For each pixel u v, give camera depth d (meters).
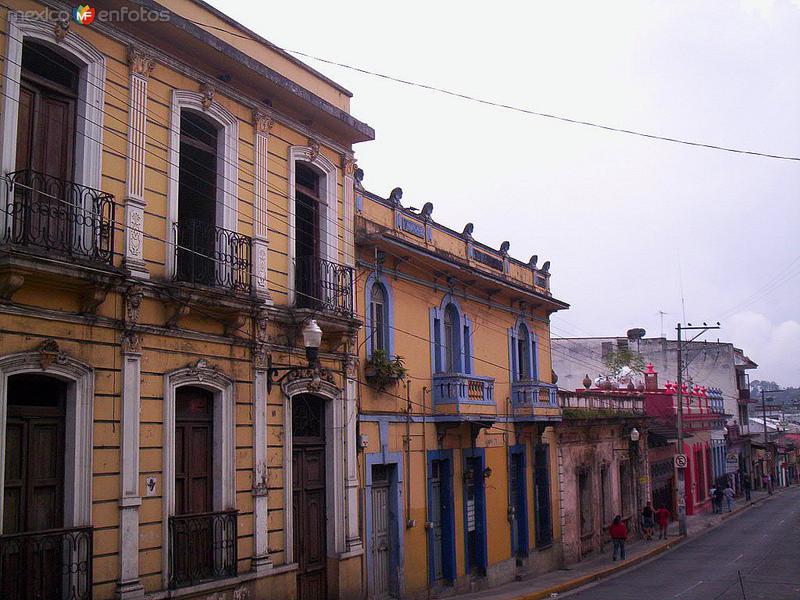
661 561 27.25
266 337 14.07
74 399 10.62
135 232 11.62
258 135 14.40
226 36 14.06
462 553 20.67
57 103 11.02
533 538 24.81
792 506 50.41
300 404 15.41
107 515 10.84
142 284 11.45
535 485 25.44
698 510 46.47
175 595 11.52
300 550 14.87
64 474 10.55
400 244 18.20
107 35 11.61
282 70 15.44
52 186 10.74
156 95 12.39
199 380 12.54
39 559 9.98
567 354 51.38
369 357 17.52
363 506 16.77
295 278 15.08
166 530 11.64
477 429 21.58
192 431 12.71
